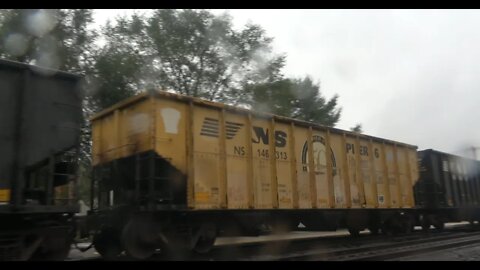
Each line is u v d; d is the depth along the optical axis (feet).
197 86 80.89
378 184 53.72
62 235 27.86
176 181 32.89
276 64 88.48
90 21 65.87
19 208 25.55
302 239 53.11
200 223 34.76
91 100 64.28
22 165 26.16
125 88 66.49
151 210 30.66
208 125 35.37
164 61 78.79
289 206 40.65
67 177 28.27
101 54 66.95
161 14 79.71
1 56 59.67
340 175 47.96
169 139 32.48
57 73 28.71
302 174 42.91
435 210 67.21
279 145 41.24
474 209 78.64
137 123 33.30
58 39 62.69
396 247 43.83
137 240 31.45
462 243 47.24
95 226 34.22
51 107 28.12
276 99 86.84
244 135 38.29
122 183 34.58
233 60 84.38
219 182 35.17
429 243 47.96
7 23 60.18
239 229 37.78
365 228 53.47
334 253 38.34
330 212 46.57
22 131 26.45
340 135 49.34
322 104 122.52
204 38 81.35
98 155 36.65
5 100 26.40
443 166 68.54
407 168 60.18
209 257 34.88
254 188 37.73
